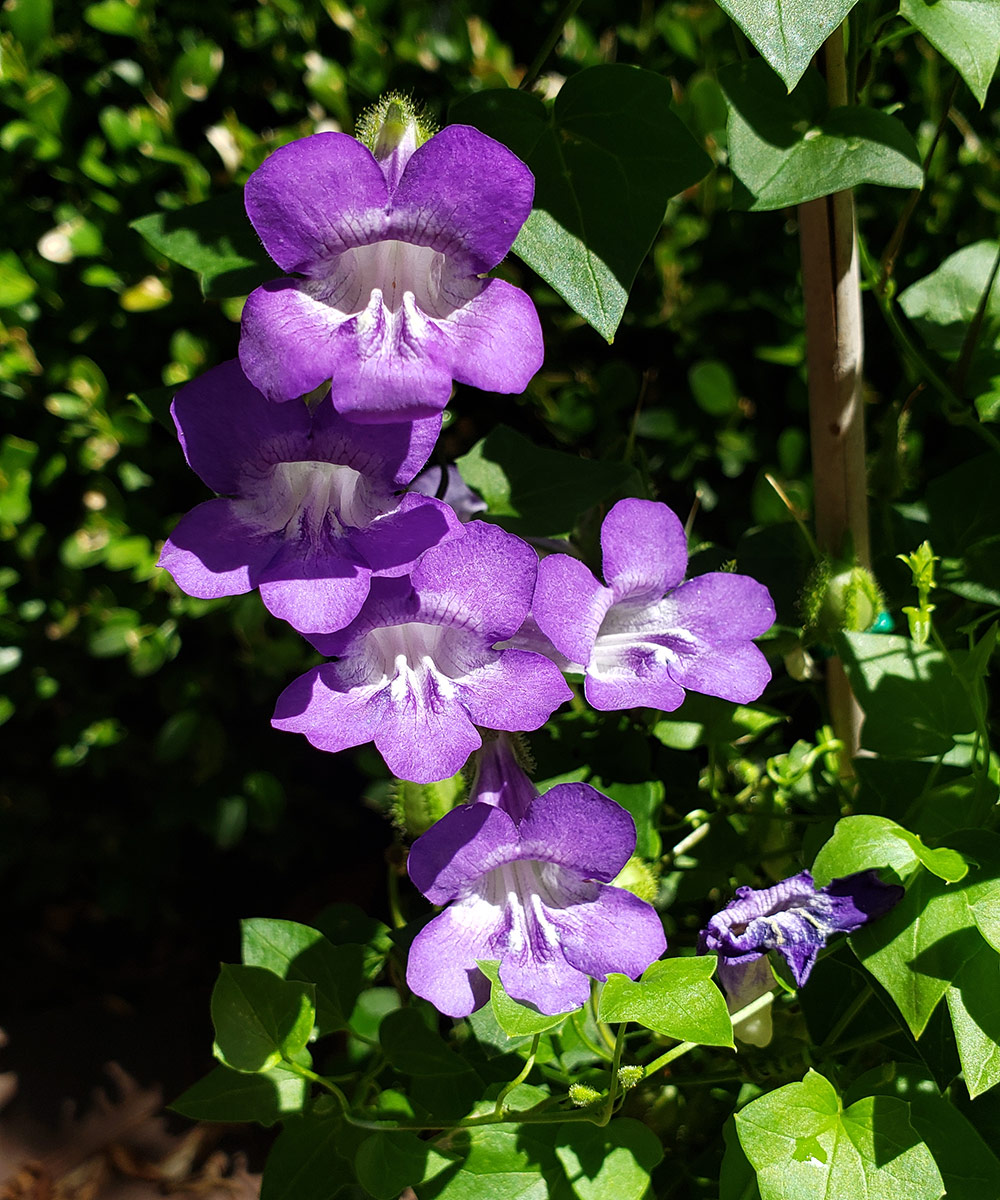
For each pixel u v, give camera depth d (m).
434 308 0.15
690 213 0.32
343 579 0.15
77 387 0.31
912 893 0.17
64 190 0.32
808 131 0.18
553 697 0.16
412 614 0.16
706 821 0.24
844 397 0.21
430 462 0.24
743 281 0.32
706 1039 0.15
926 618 0.19
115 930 0.40
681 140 0.16
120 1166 0.32
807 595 0.22
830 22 0.14
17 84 0.30
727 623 0.18
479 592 0.16
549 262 0.16
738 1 0.14
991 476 0.25
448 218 0.14
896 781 0.20
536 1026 0.16
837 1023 0.20
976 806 0.19
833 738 0.23
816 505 0.23
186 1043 0.35
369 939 0.23
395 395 0.13
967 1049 0.15
